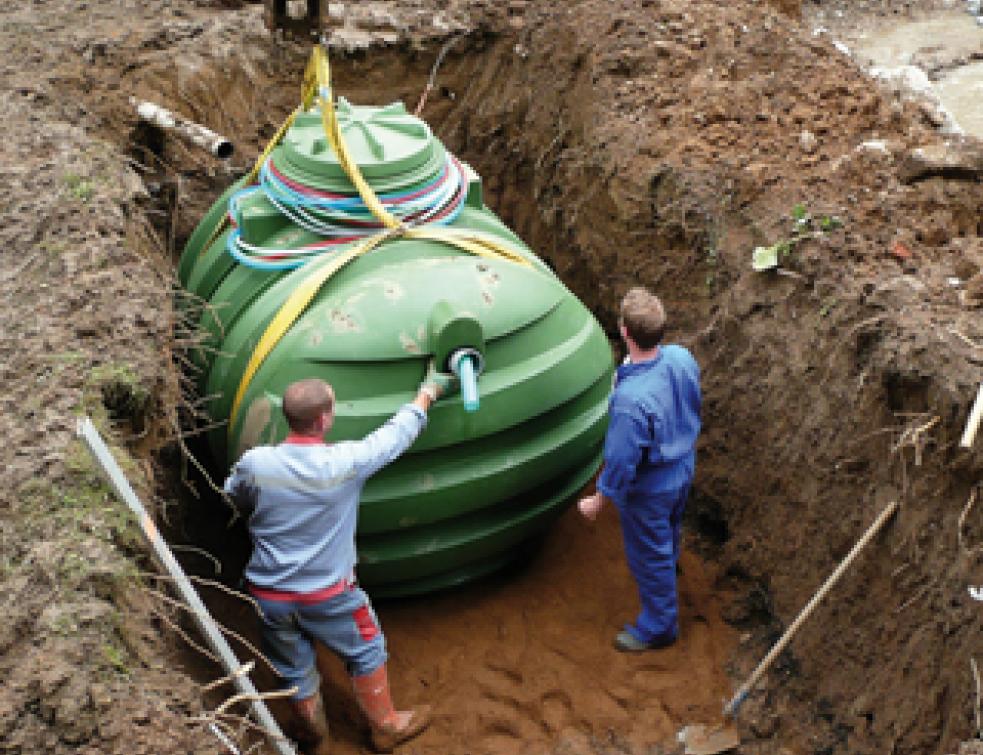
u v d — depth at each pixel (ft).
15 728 8.79
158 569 10.89
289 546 11.70
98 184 15.47
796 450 14.26
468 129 22.53
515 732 13.97
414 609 15.58
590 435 14.29
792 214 15.06
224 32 21.43
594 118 18.98
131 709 8.99
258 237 14.35
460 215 15.03
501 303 13.29
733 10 20.68
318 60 14.12
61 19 21.63
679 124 17.72
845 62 19.08
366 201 13.55
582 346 14.11
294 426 11.32
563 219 19.84
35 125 17.12
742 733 13.75
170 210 19.27
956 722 11.19
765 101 17.92
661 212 16.89
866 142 16.69
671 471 13.35
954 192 15.42
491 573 15.83
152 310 13.10
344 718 14.10
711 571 15.98
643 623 14.67
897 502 12.43
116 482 10.54
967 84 27.48
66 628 9.34
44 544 10.08
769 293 15.03
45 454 10.95
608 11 20.34
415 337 12.77
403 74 22.34
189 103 20.16
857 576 13.06
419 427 12.08
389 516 13.24
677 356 12.97
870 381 12.92
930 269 13.96
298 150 14.11
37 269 13.73
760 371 15.03
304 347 12.82
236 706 11.89
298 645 12.52
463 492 13.39
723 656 14.79
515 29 22.20
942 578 11.75
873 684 12.60
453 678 14.55
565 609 15.58
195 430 13.37
